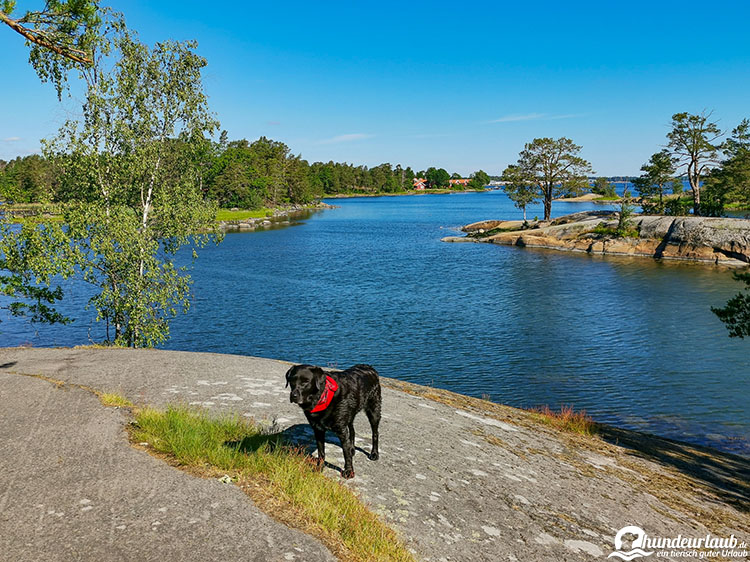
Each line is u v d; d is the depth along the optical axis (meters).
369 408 7.26
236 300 41.03
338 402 6.30
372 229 111.00
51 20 7.78
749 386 22.12
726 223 62.59
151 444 6.77
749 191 80.00
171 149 24.06
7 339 30.34
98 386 10.24
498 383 22.53
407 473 7.36
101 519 4.84
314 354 26.84
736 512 9.20
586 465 9.97
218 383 11.14
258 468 6.22
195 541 4.61
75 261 20.48
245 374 12.22
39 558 4.19
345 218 143.75
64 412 7.96
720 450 15.87
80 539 4.50
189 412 8.34
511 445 10.02
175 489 5.53
